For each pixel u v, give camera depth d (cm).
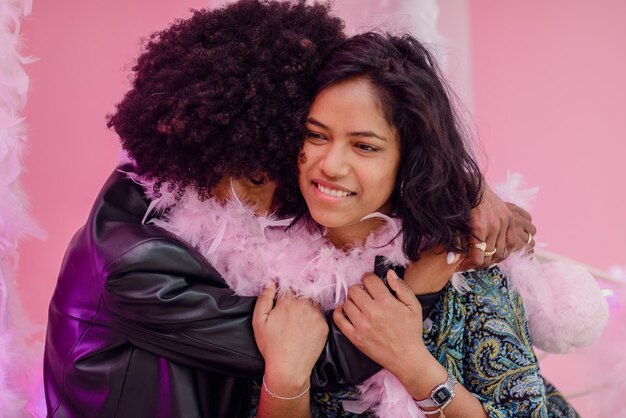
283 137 125
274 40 125
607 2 359
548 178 353
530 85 361
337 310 136
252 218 141
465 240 137
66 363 138
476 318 142
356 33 139
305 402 134
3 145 143
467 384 143
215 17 131
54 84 288
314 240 142
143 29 296
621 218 348
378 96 120
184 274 131
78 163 291
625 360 178
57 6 287
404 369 132
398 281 136
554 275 160
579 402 285
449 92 135
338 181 124
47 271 281
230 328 132
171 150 130
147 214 140
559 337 156
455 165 132
